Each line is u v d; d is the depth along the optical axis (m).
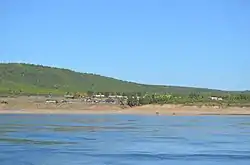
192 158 56.53
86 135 88.25
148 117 183.38
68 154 58.66
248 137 87.88
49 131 96.88
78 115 197.88
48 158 54.62
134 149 65.12
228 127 118.38
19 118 158.38
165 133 95.94
